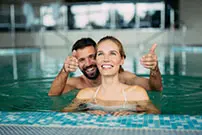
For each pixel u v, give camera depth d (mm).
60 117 1703
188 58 7191
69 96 2598
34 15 12117
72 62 2395
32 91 3010
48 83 3561
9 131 1486
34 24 12133
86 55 2604
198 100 2490
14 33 11617
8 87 3293
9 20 11742
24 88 3201
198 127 1494
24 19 12039
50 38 12133
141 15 11914
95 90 2186
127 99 2082
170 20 11789
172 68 5277
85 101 2158
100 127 1521
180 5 12375
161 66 5617
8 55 8938
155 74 2432
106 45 2010
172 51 9523
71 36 12180
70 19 12242
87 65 2631
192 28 12016
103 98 2111
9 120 1656
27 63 6566
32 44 12039
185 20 12352
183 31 11758
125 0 11969
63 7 12203
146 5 11812
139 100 2078
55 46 12148
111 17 12047
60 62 6668
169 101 2432
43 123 1600
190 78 3885
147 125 1534
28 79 3947
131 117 1686
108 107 2002
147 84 2646
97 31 12117
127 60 6656
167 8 11758
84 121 1623
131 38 12000
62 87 2578
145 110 1955
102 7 12055
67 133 1444
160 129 1473
